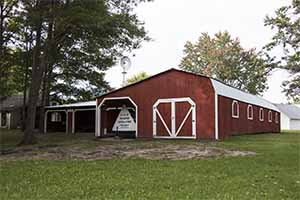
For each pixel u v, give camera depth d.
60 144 19.92
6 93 34.62
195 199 7.30
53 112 35.06
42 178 9.72
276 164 11.84
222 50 56.75
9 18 22.52
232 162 12.23
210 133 21.67
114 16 19.88
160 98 23.59
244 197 7.47
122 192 7.97
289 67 19.22
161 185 8.65
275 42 19.39
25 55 27.95
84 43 25.84
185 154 14.50
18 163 12.72
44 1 18.20
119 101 25.73
